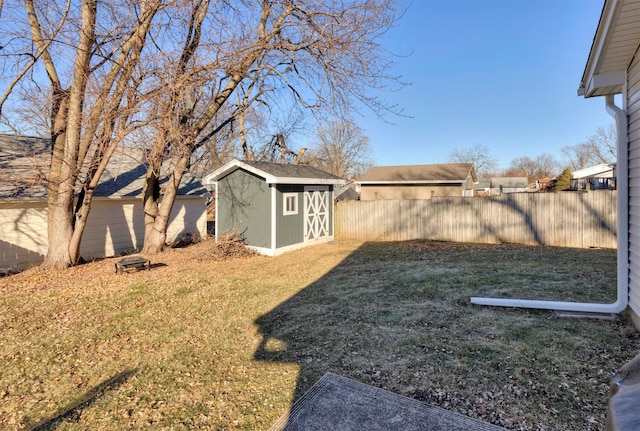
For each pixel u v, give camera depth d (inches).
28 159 359.3
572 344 138.4
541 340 142.9
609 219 370.3
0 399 116.7
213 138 596.4
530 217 411.2
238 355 143.8
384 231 499.5
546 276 248.2
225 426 98.8
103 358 144.5
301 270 308.0
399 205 489.1
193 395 115.2
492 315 173.9
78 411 108.7
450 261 319.0
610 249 359.9
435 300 203.0
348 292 229.3
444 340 147.3
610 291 206.5
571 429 90.0
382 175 981.2
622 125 168.9
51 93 331.9
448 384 113.9
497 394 107.1
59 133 328.5
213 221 884.6
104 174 489.1
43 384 125.5
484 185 1843.0
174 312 200.2
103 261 370.9
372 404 105.4
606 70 172.6
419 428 93.2
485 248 387.2
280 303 212.7
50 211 331.6
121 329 175.6
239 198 422.3
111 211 444.5
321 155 1336.1
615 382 54.2
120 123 309.1
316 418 100.2
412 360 131.3
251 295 232.1
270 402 109.5
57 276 296.0
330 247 434.9
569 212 389.7
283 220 404.5
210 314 195.6
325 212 483.2
